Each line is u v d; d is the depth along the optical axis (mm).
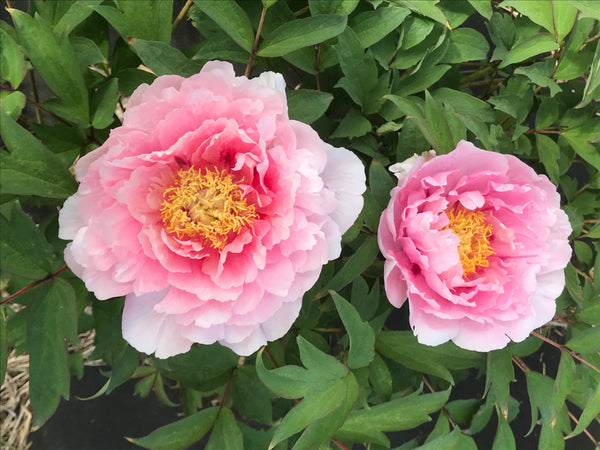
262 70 537
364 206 336
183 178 291
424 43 413
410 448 356
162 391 606
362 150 417
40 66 319
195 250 286
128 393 693
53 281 312
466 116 373
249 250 290
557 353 701
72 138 373
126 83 398
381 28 385
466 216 342
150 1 333
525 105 419
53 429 679
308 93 342
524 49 398
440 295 324
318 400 317
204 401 682
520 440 678
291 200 270
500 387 364
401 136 351
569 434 364
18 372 697
